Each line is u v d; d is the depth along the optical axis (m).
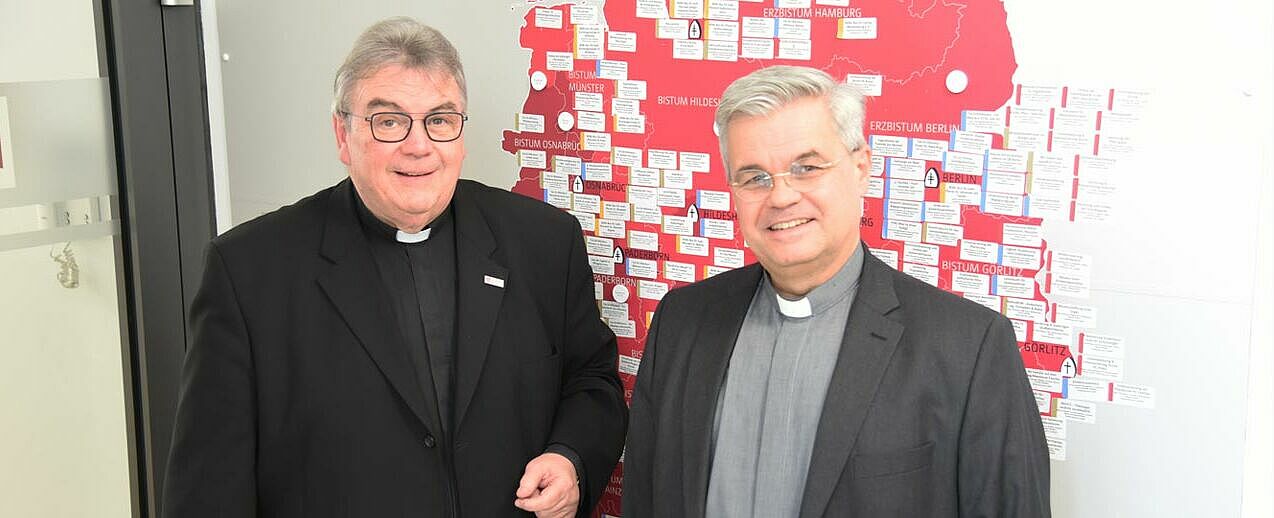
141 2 2.63
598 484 2.20
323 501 2.02
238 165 2.82
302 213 2.12
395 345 2.02
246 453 2.00
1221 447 1.91
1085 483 2.03
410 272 2.10
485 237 2.14
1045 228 2.00
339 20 2.61
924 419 1.67
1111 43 1.90
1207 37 1.83
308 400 2.01
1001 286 2.05
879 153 2.11
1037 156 1.98
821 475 1.65
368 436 2.00
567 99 2.41
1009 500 1.66
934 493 1.68
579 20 2.36
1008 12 1.96
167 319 2.78
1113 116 1.91
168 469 2.02
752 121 1.65
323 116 2.67
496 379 2.08
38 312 2.54
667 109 2.30
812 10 2.13
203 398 1.98
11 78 2.41
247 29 2.73
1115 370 1.98
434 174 1.97
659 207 2.35
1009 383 1.68
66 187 2.55
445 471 2.04
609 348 2.34
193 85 2.79
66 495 2.66
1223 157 1.84
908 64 2.06
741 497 1.74
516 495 2.10
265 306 2.01
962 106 2.03
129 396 2.76
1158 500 1.97
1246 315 1.86
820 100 1.65
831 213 1.66
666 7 2.27
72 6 2.51
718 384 1.80
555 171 2.46
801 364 1.75
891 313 1.73
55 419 2.61
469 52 2.50
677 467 1.83
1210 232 1.87
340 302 2.02
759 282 1.87
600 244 2.44
